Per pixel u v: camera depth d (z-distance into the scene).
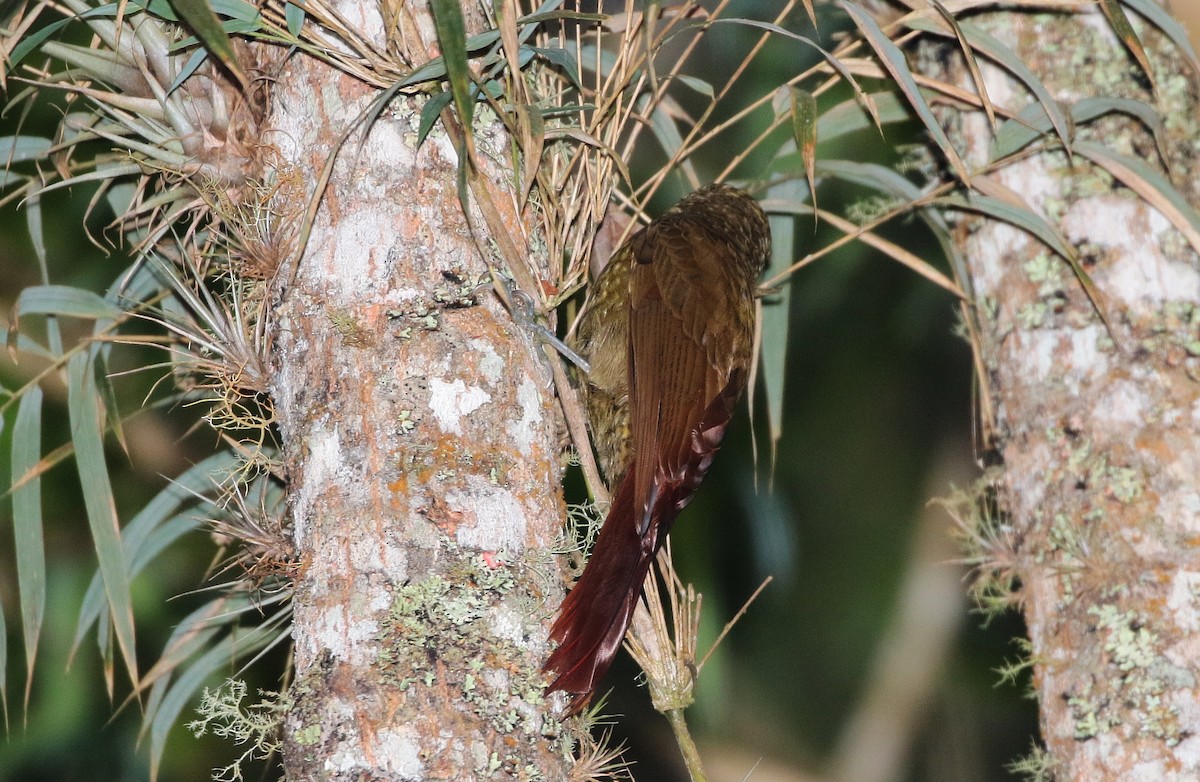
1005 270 7.25
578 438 5.63
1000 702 11.78
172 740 10.06
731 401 6.57
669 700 5.93
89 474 7.34
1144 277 6.88
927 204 7.41
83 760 10.00
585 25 7.05
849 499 12.20
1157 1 7.25
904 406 12.19
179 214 6.18
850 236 7.41
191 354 6.26
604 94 6.21
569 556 5.72
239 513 6.85
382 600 4.81
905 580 12.01
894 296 12.06
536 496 5.17
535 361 5.39
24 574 7.48
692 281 6.68
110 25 6.07
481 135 5.54
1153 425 6.70
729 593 11.95
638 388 6.15
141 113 6.02
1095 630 6.60
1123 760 6.39
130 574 7.80
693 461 6.28
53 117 8.28
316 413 5.13
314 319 5.24
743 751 11.68
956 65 7.42
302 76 5.53
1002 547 7.14
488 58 5.56
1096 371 6.88
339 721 4.67
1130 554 6.59
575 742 5.75
